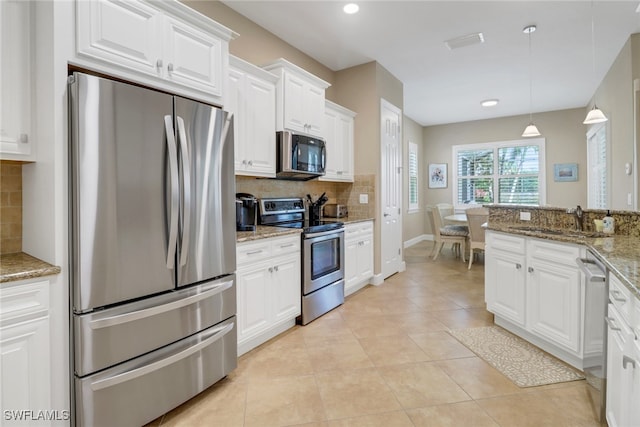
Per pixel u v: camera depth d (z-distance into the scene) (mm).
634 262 1473
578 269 2068
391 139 4484
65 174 1398
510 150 6859
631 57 3357
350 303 3471
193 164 1781
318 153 3305
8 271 1282
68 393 1407
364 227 3916
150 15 1684
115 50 1546
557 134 6352
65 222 1400
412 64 4145
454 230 5590
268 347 2492
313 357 2336
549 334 2281
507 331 2752
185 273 1754
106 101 1443
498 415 1711
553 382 2008
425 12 2980
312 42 3564
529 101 5758
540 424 1638
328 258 3234
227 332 1991
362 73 4152
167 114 1651
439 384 1994
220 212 1959
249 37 3117
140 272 1563
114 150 1468
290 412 1741
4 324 1231
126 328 1521
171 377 1694
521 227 2830
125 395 1518
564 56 3900
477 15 3037
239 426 1639
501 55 3891
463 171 7391
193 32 1900
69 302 1407
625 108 3520
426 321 2986
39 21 1438
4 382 1233
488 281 2904
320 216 3752
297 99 3104
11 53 1414
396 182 4668
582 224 2551
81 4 1442
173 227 1668
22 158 1446
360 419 1687
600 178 5004
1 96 1387
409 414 1723
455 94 5352
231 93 2469
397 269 4719
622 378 1305
